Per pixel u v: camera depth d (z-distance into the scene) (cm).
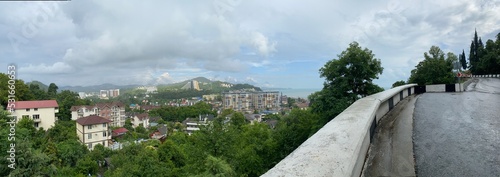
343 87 1741
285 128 2616
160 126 9600
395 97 1071
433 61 3656
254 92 18600
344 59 1761
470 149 429
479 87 2638
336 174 191
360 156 318
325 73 1855
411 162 376
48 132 4472
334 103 1712
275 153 2556
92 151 4038
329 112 1719
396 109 923
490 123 640
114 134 6562
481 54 6525
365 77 1769
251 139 3088
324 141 274
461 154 406
